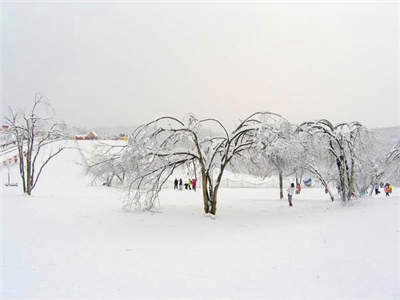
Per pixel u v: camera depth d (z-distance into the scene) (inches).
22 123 1081.4
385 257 353.4
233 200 1040.8
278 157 717.3
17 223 582.9
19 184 1370.6
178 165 737.6
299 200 1037.8
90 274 339.9
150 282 316.8
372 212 625.9
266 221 664.4
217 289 297.7
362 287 291.0
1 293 290.7
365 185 1042.1
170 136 710.5
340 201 928.3
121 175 762.8
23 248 433.4
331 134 829.2
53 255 406.9
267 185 1755.7
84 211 731.4
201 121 732.7
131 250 435.2
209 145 760.3
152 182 730.8
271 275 328.8
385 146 1103.6
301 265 352.8
